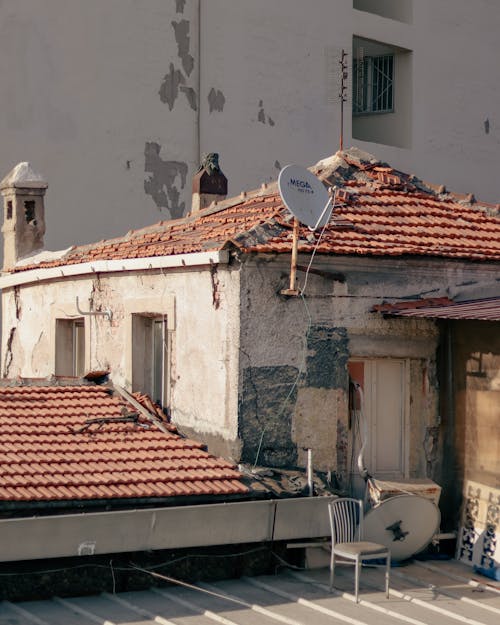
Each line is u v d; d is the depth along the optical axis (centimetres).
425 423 2375
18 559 1839
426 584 2069
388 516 2195
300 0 4628
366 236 2352
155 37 4188
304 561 2142
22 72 3841
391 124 5131
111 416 2353
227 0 4394
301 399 2259
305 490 2167
